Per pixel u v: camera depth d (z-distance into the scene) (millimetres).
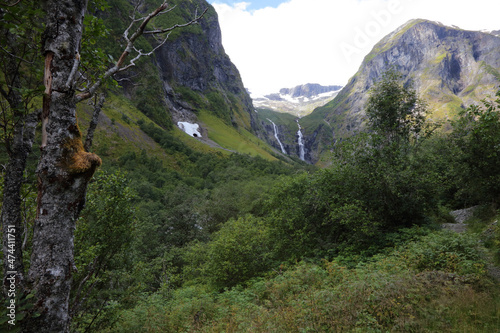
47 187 2895
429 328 5168
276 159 157625
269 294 9242
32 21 3270
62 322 2879
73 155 2994
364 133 14500
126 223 7441
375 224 12312
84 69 3832
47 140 2924
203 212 39438
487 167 15883
